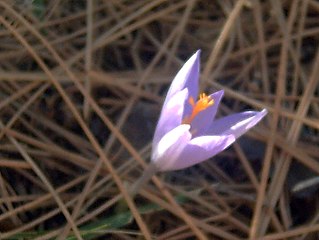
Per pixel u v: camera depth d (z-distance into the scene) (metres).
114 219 0.28
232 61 0.34
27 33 0.34
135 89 0.32
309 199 0.30
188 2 0.35
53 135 0.31
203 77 0.32
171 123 0.25
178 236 0.28
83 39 0.34
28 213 0.29
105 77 0.32
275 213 0.30
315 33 0.34
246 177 0.31
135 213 0.27
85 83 0.32
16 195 0.29
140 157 0.29
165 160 0.26
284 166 0.30
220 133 0.27
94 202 0.29
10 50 0.33
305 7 0.35
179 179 0.30
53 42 0.34
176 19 0.35
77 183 0.30
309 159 0.30
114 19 0.35
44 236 0.27
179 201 0.29
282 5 0.36
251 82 0.33
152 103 0.32
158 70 0.33
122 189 0.28
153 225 0.29
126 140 0.29
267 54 0.34
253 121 0.26
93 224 0.28
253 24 0.35
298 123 0.31
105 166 0.29
